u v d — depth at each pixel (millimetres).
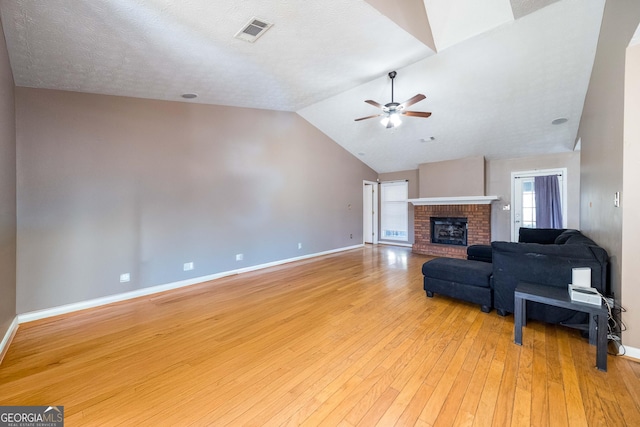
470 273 2994
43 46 2117
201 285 3904
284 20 2041
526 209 5695
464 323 2639
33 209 2701
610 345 2156
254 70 2902
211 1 1753
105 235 3160
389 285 3902
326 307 3072
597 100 2863
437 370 1891
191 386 1739
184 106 3830
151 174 3525
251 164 4707
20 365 1962
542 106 4082
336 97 4734
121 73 2662
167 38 2125
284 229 5328
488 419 1446
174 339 2355
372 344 2252
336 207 6625
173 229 3742
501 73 3582
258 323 2668
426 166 6715
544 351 2117
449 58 3396
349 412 1512
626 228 1976
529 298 2164
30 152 2680
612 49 2277
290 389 1709
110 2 1670
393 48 2648
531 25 2834
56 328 2555
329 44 2467
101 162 3125
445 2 2717
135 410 1530
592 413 1474
